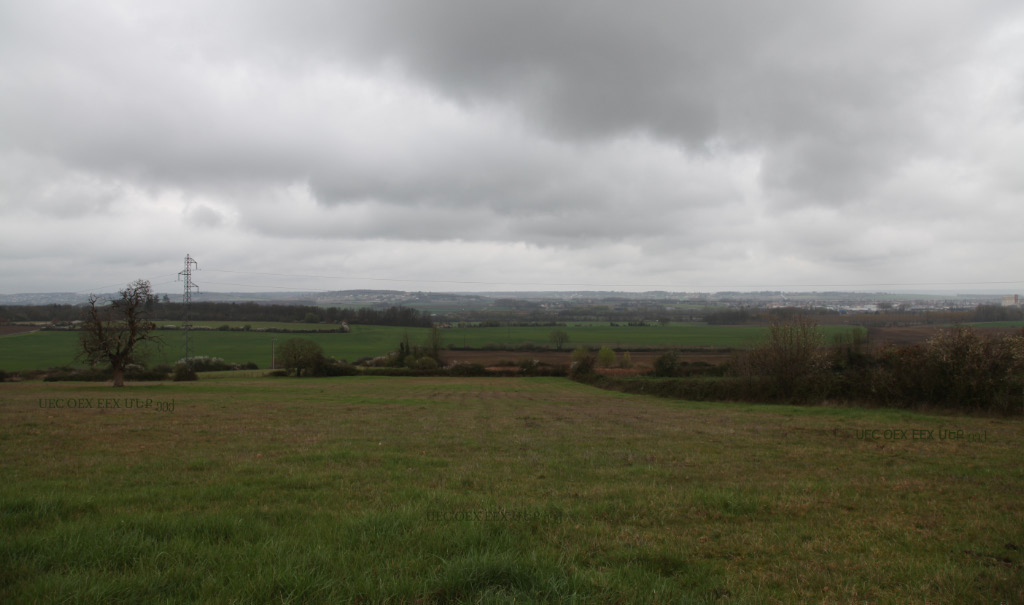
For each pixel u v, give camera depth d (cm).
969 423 2214
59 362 7281
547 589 513
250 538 656
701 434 1906
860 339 4056
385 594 500
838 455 1450
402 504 847
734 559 657
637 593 521
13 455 1368
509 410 3089
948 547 708
